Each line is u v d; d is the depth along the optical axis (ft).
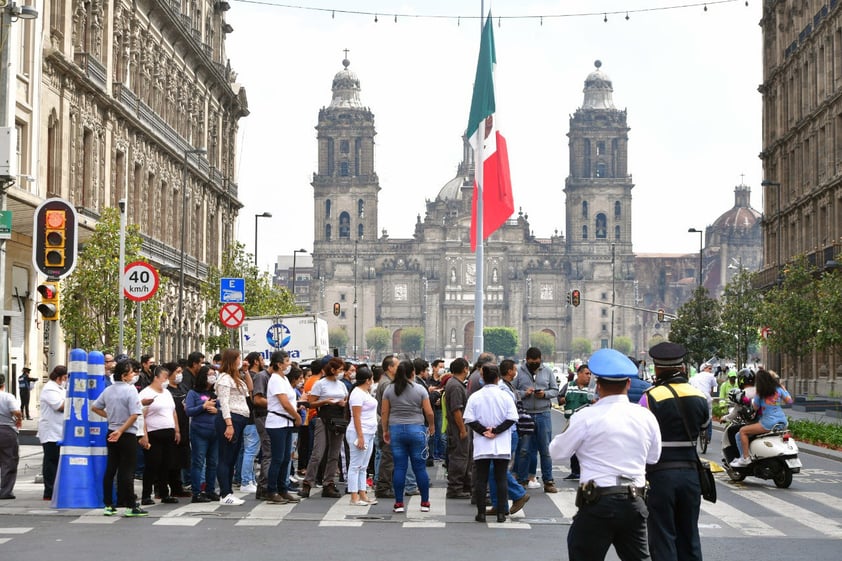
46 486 90.22
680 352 52.54
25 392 169.37
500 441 78.89
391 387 85.05
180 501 89.81
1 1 104.53
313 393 94.73
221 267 329.52
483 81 156.66
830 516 84.17
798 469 103.96
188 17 281.95
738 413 109.19
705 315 350.64
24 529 73.20
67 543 67.51
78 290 179.63
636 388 91.61
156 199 257.14
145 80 247.09
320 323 200.44
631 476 44.24
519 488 80.89
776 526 78.54
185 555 63.52
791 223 321.73
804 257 264.93
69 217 104.68
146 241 243.40
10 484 90.84
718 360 386.52
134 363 85.15
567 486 105.50
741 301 329.11
